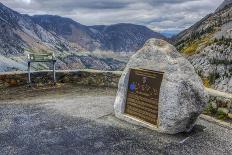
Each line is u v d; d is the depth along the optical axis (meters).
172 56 3.17
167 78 3.09
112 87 5.50
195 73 3.12
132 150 2.68
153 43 3.37
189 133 3.12
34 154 2.57
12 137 2.94
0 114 3.69
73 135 3.01
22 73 5.48
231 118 3.51
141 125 3.31
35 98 4.59
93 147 2.73
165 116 3.06
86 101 4.38
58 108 3.97
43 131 3.12
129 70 3.55
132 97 3.46
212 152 2.67
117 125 3.34
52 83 5.73
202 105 3.03
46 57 5.54
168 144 2.82
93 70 5.77
